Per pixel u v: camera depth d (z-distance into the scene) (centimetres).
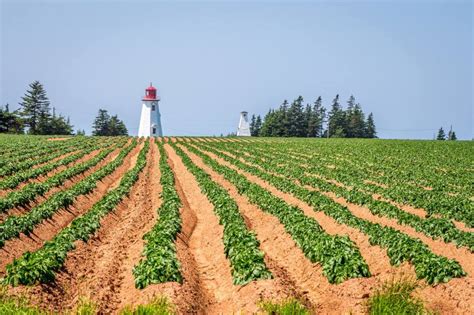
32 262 1587
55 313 1405
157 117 11081
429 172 4731
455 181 4150
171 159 6138
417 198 3159
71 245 1961
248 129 13912
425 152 6775
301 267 1891
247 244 1894
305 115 15500
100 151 6712
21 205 2780
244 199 3234
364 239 2142
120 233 2397
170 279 1580
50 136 9969
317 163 5509
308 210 2875
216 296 1659
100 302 1495
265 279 1595
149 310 1316
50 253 1733
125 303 1518
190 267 1855
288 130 15062
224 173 4369
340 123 15212
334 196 3384
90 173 4591
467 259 1988
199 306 1509
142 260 1727
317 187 3753
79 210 2964
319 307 1503
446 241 2170
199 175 4209
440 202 2992
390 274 1739
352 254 1733
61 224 2580
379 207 2766
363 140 9862
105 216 2617
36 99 13650
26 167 4559
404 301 1384
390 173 4628
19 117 13475
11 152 6053
